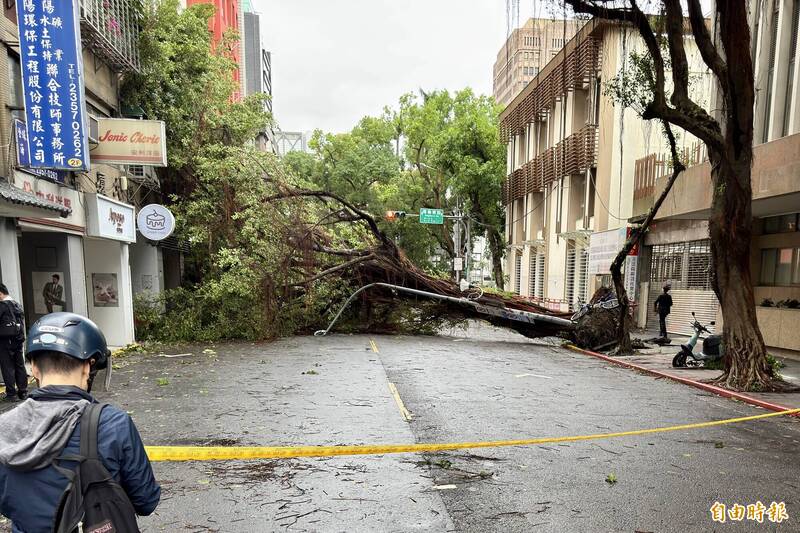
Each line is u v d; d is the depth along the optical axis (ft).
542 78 85.92
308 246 48.26
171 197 51.19
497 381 28.76
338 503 12.66
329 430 18.48
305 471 14.83
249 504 12.57
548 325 48.52
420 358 36.78
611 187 63.57
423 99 129.59
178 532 11.14
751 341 27.89
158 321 45.85
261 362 33.81
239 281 43.75
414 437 17.79
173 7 50.03
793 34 36.78
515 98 101.14
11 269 27.63
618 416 21.56
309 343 44.65
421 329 54.70
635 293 60.54
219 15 99.55
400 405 22.40
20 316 22.93
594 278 68.64
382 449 12.34
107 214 37.27
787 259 41.57
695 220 51.37
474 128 103.96
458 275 114.32
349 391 25.11
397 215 98.68
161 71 48.16
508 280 117.70
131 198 47.60
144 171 48.47
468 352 41.29
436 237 135.33
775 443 18.17
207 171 47.39
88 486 4.84
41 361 5.43
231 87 57.21
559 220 81.41
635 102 35.22
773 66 38.32
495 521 11.73
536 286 94.48
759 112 39.29
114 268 40.11
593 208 70.64
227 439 17.35
